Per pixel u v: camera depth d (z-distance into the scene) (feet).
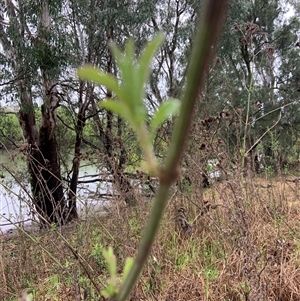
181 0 29.94
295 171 15.94
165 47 29.12
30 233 11.37
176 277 8.69
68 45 22.17
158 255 9.32
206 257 9.87
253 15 42.39
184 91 0.68
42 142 24.20
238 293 7.36
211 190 11.73
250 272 6.95
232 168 9.53
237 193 7.84
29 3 21.24
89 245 9.59
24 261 10.23
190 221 11.23
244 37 11.77
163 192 0.78
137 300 7.46
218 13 0.59
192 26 27.84
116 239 9.30
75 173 24.03
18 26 21.15
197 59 0.63
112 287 1.04
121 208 10.19
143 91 0.67
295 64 39.22
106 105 0.69
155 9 27.04
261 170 14.92
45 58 21.31
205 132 9.90
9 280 9.68
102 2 25.27
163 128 9.32
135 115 0.68
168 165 0.73
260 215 10.43
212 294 7.92
